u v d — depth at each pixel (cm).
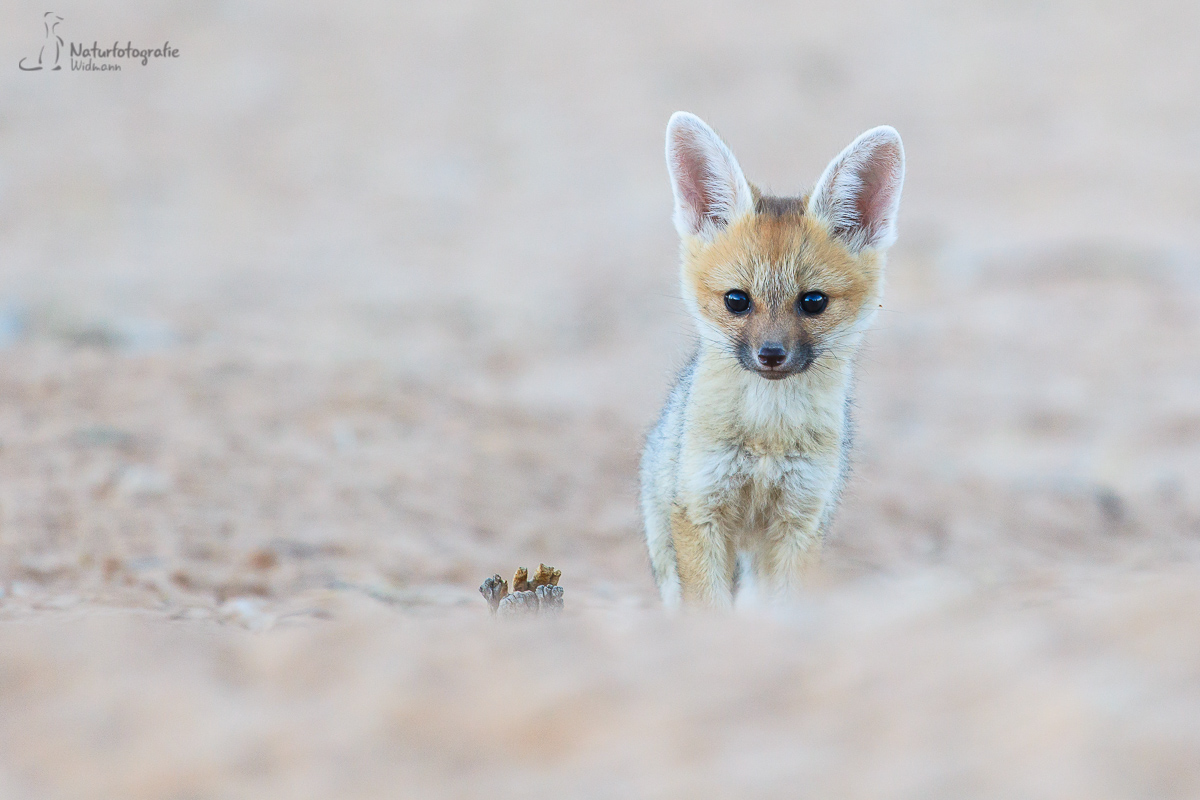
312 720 518
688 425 840
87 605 769
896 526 1189
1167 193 2992
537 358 1972
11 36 4316
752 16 4766
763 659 552
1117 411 1705
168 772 473
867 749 452
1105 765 411
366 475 1179
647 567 1044
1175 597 545
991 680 490
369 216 3050
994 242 2597
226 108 3919
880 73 4175
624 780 450
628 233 2920
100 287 2183
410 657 584
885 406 1752
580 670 556
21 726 515
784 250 832
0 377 1355
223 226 2898
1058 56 4241
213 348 1609
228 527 996
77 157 3400
